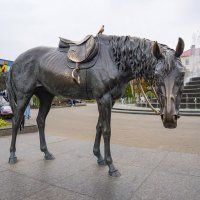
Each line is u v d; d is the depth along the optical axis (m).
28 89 3.80
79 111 21.62
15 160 3.77
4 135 6.31
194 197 2.51
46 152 3.96
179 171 3.32
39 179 3.04
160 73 2.61
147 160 3.87
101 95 3.11
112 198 2.49
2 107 14.16
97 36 3.36
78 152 4.41
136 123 10.88
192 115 14.13
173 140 6.58
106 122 3.12
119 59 3.06
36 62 3.74
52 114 17.67
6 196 2.56
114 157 4.05
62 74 3.38
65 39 3.63
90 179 3.04
